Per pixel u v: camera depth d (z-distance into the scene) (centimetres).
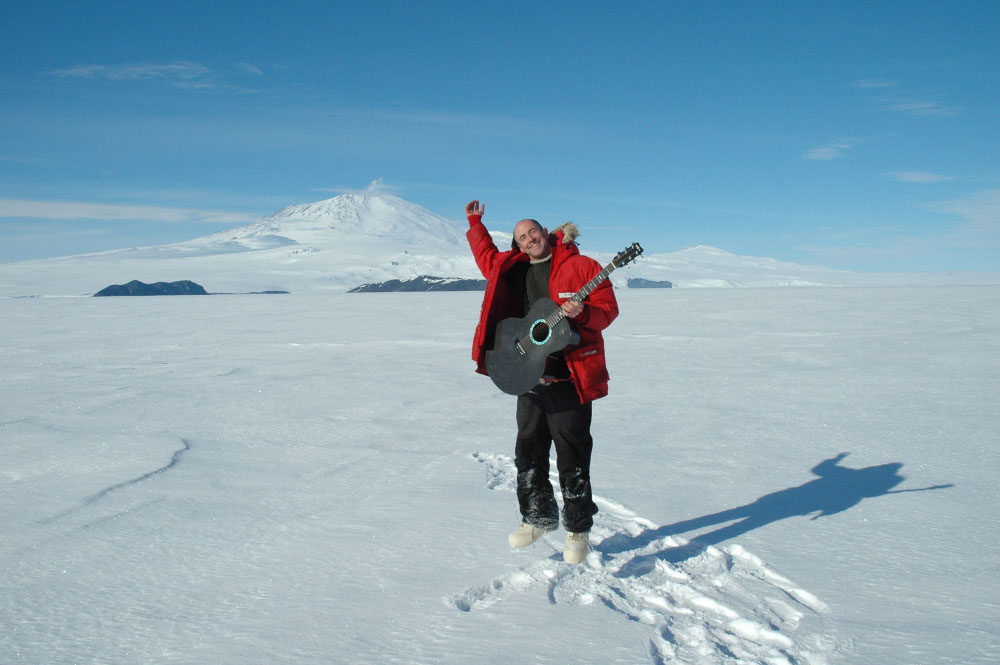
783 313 1895
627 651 215
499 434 540
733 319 1717
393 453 484
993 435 515
